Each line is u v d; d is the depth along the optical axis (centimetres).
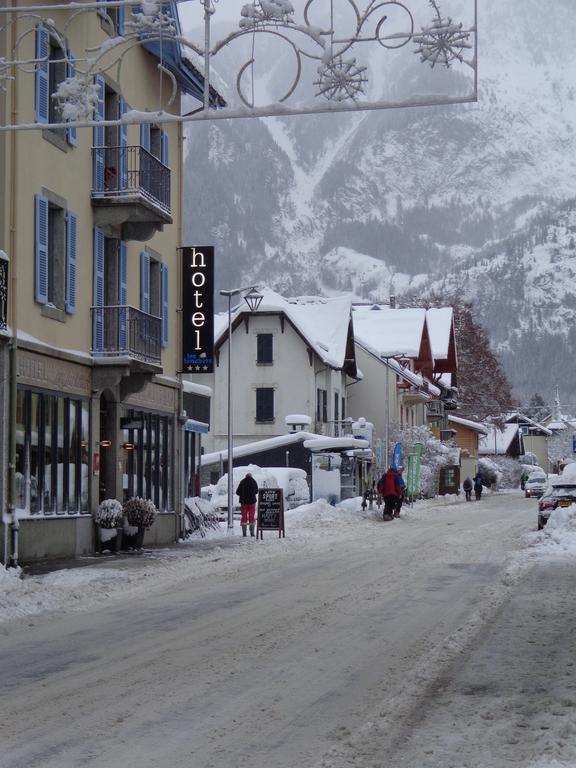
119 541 2967
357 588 2058
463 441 11206
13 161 2495
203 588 2078
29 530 2544
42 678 1165
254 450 6159
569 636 1447
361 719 962
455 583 2147
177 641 1416
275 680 1142
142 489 3306
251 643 1395
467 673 1178
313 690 1090
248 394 7200
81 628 1552
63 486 2748
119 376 2908
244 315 7194
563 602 1819
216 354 7231
